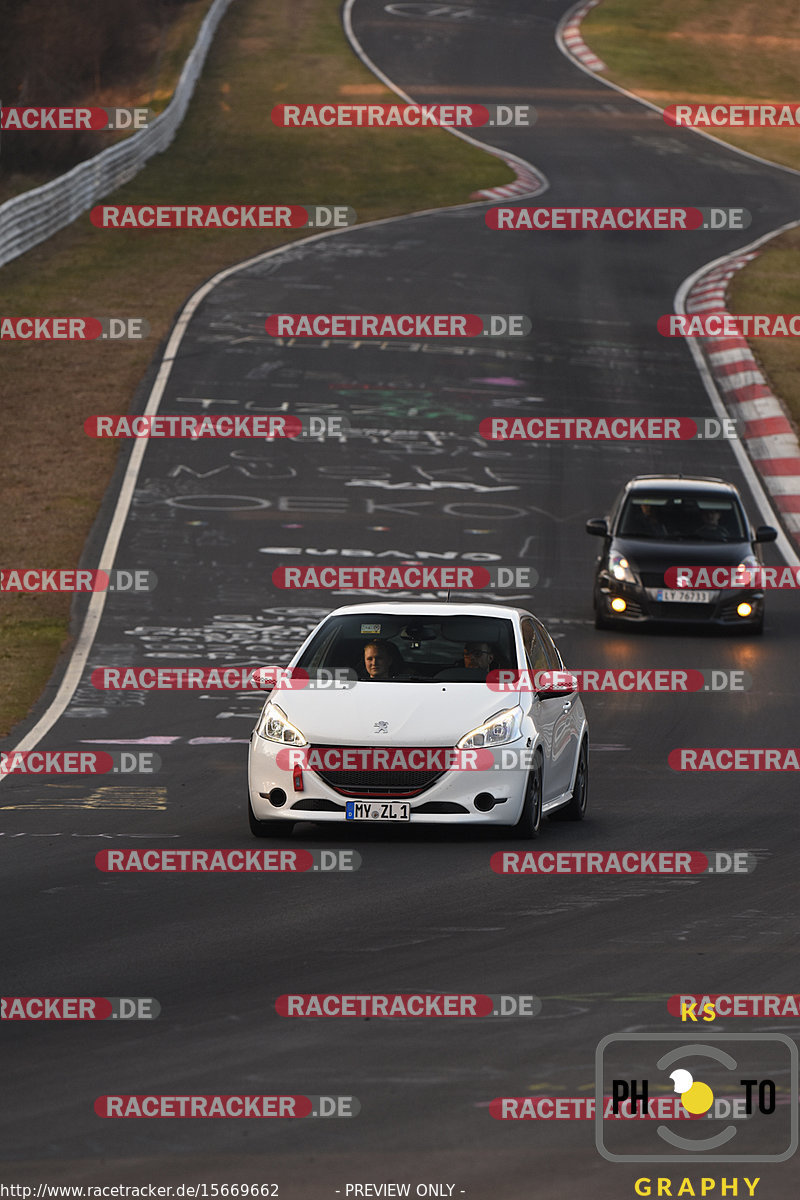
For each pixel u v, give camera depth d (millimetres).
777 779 52125
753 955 30672
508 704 42875
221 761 54469
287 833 43062
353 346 135500
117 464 107812
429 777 41469
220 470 107188
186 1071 24062
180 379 126062
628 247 172750
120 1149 21016
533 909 34625
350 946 31422
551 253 169000
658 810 47281
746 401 124875
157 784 50844
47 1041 25594
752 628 80062
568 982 28797
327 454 111125
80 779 51594
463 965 30000
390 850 41250
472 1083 23500
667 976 29203
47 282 153000
